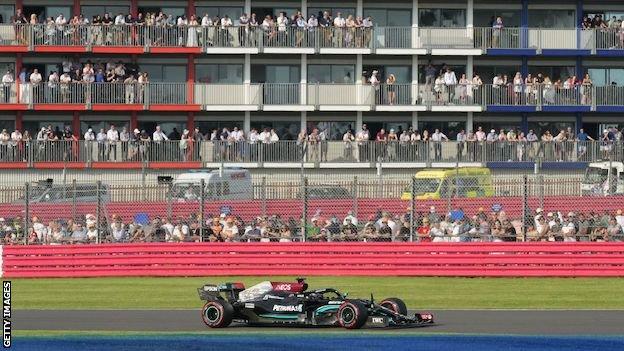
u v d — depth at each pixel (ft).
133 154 476.95
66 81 484.74
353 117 506.48
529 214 289.94
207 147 478.18
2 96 484.74
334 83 498.69
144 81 488.44
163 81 502.79
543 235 280.51
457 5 509.76
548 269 275.59
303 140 476.95
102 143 476.95
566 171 480.64
